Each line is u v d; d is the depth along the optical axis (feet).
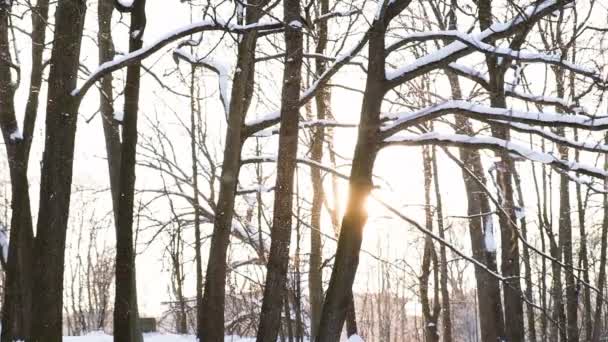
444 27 36.14
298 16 33.60
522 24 24.21
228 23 28.35
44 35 47.06
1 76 46.62
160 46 30.22
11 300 47.70
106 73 30.83
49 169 30.42
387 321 154.51
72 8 31.17
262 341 31.91
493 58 27.35
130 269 33.40
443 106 24.98
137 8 34.14
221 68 36.94
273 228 32.99
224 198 35.42
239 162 37.29
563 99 27.02
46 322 29.53
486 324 46.34
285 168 33.24
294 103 33.27
